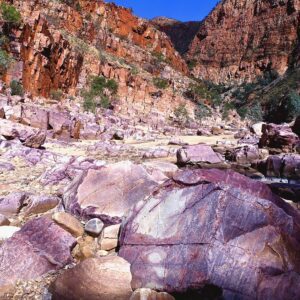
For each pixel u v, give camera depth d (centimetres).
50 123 2633
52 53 7356
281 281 407
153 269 445
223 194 483
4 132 1680
